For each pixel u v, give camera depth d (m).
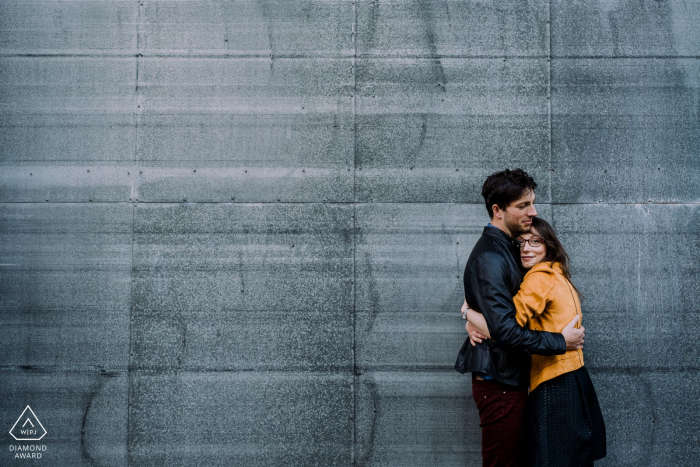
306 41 3.11
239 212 3.07
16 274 3.07
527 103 3.08
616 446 2.97
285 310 3.03
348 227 3.05
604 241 3.05
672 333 3.00
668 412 2.98
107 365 3.03
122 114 3.12
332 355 3.01
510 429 2.33
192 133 3.10
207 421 3.00
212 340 3.03
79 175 3.10
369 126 3.08
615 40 3.10
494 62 3.09
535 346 2.15
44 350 3.04
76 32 3.15
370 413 2.99
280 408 3.00
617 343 3.01
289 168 3.08
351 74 3.10
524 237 2.41
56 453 3.01
